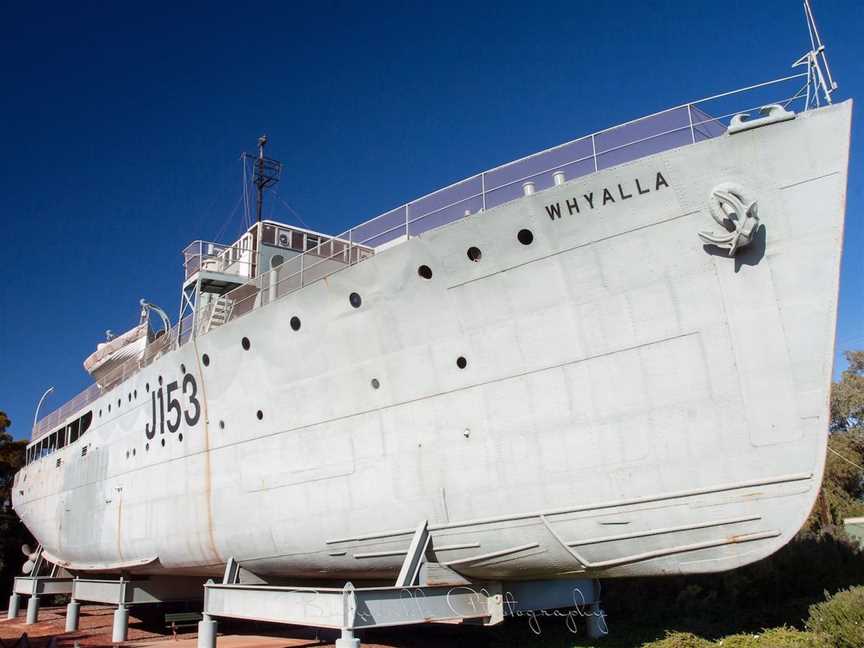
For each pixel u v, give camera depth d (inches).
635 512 281.7
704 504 271.0
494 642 408.5
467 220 314.2
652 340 281.4
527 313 305.7
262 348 408.8
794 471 257.8
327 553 376.2
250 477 415.5
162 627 649.6
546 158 308.8
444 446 324.2
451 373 325.1
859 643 295.0
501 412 310.2
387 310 343.9
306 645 451.5
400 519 338.0
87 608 909.8
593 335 291.9
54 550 783.7
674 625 398.6
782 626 367.2
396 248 337.4
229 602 363.9
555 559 307.1
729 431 267.4
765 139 263.4
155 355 562.6
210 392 454.6
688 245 276.4
